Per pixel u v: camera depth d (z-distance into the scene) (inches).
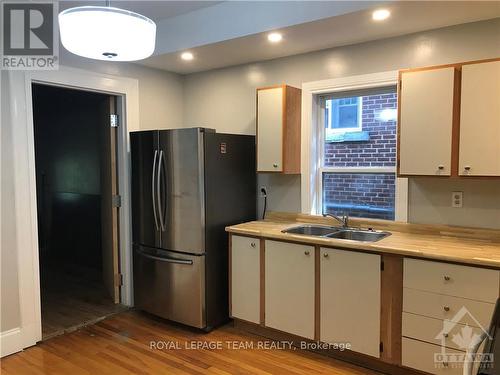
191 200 127.7
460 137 98.5
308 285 112.7
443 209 112.3
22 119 116.0
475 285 87.6
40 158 234.2
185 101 170.2
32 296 119.8
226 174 134.8
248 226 131.0
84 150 203.9
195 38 128.7
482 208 106.5
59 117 218.4
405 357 98.0
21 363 110.0
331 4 102.0
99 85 137.3
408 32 114.0
